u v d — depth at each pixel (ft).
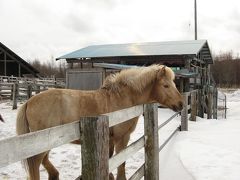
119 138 9.75
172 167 11.90
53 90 9.35
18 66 65.82
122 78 10.21
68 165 12.26
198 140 16.71
